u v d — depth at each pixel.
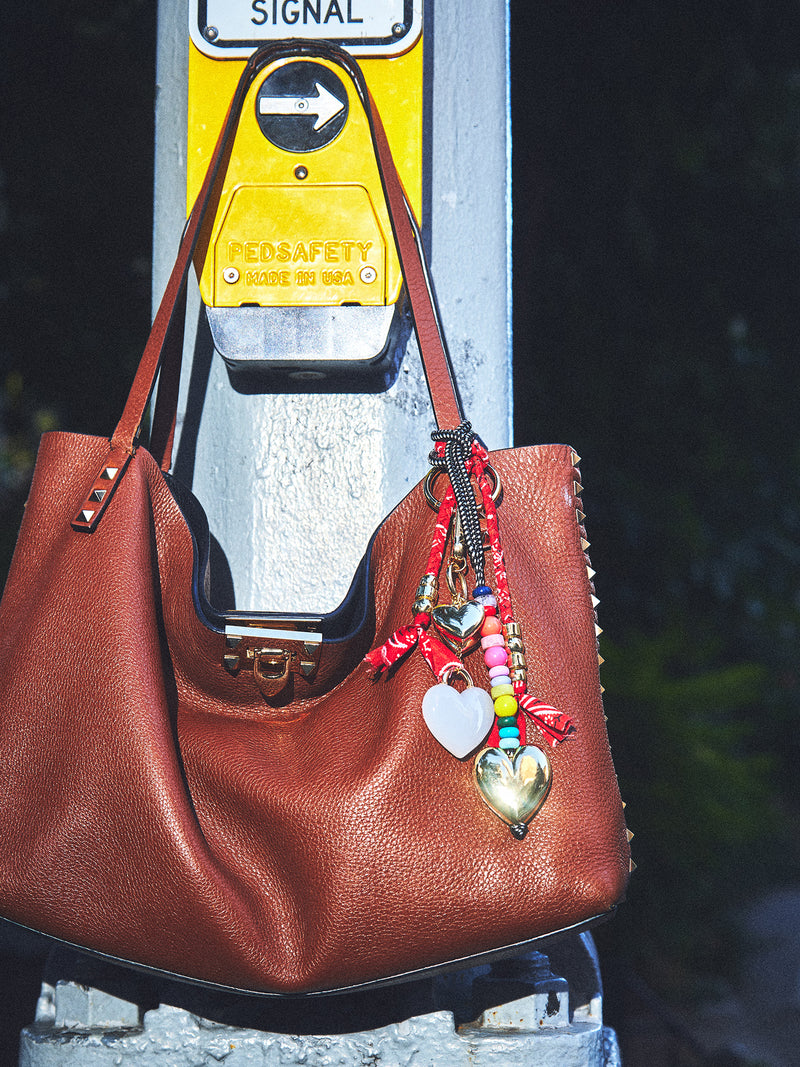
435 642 1.03
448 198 1.27
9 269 3.95
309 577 1.26
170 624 1.12
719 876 4.14
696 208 4.46
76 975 1.15
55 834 1.04
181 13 1.31
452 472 1.07
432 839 1.00
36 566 1.13
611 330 4.41
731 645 5.31
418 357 1.27
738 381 4.75
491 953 1.00
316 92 1.21
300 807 1.02
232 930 1.00
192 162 1.23
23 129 3.83
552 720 1.00
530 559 1.08
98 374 4.05
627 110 4.11
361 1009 1.12
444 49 1.28
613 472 4.45
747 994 4.36
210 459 1.29
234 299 1.21
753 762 3.25
